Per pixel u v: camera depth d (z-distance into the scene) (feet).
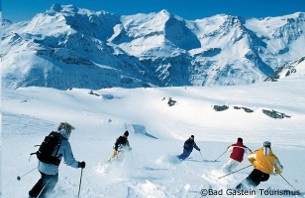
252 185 30.76
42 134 104.78
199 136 232.12
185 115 296.92
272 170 30.45
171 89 402.52
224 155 72.33
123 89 417.08
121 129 189.57
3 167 38.27
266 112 254.88
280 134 211.00
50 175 24.86
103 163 44.16
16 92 314.35
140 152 67.10
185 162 54.24
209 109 290.76
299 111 255.09
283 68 504.84
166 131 258.98
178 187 33.19
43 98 317.22
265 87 357.82
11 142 70.95
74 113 233.14
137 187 33.47
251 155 31.50
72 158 25.35
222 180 37.27
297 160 69.10
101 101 355.56
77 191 30.71
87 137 115.34
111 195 30.07
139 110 331.77
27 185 30.96
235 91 353.10
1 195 27.48
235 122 259.19
